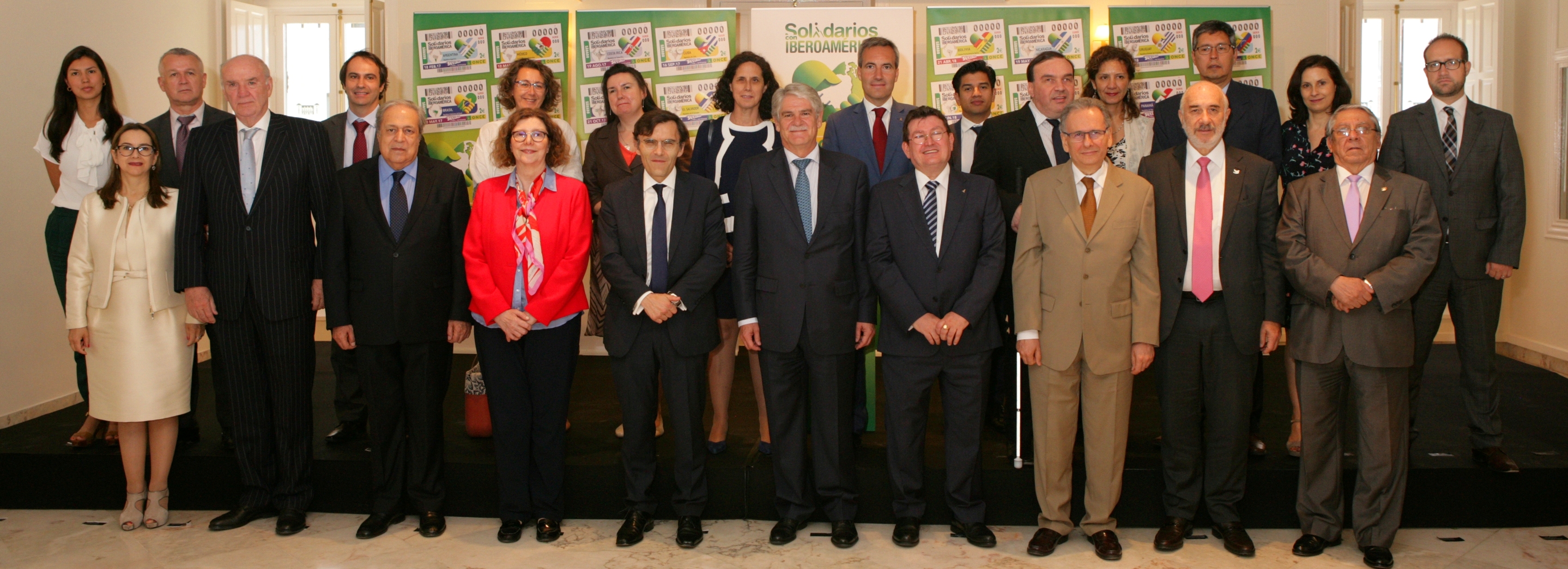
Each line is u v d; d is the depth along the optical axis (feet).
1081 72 16.75
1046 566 9.75
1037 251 10.05
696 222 10.37
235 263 10.53
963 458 10.24
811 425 10.84
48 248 12.44
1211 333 9.88
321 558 10.11
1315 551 9.92
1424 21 20.39
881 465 11.00
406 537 10.66
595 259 13.32
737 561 9.95
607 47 17.11
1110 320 9.66
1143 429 12.59
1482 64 19.56
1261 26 16.65
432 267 10.50
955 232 10.00
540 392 10.50
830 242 10.05
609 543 10.49
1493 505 10.69
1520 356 18.53
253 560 10.06
